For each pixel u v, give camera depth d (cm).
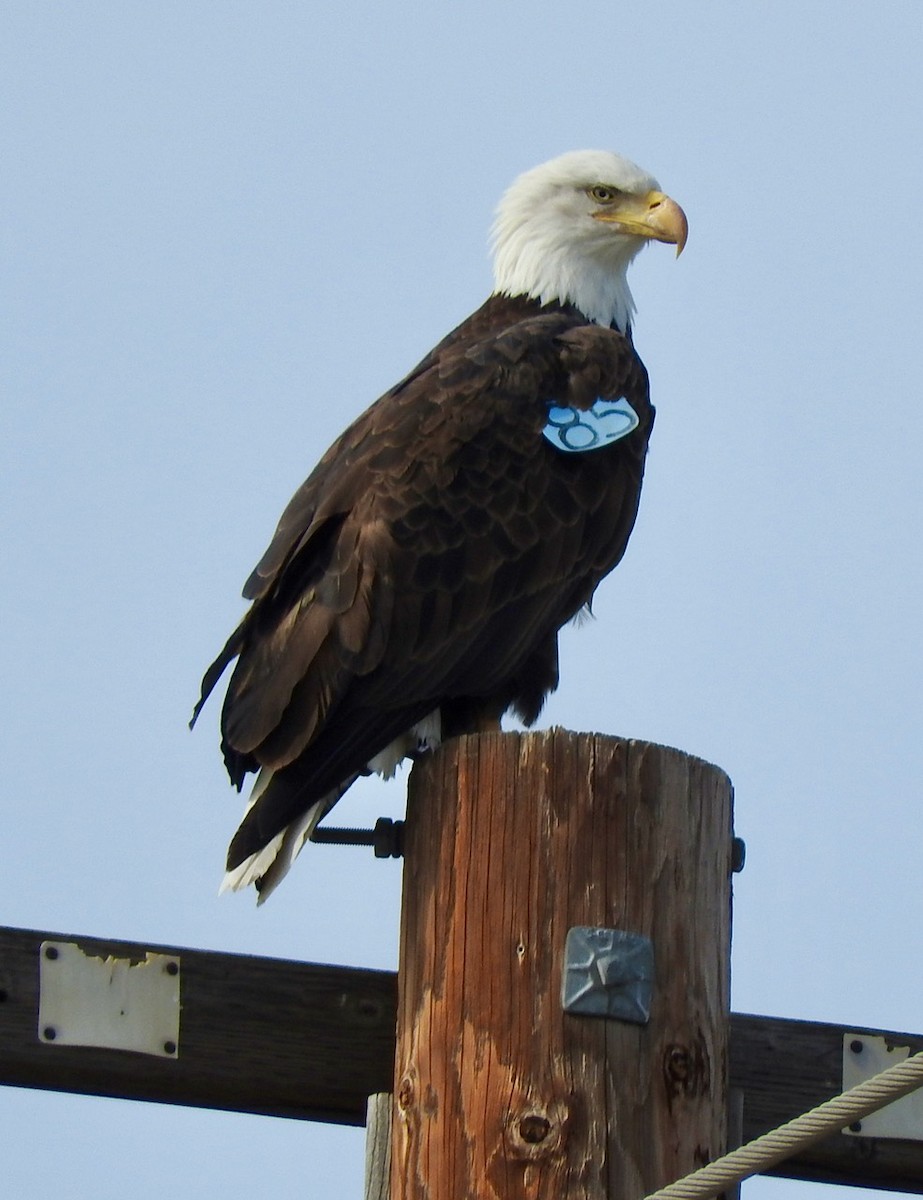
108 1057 1013
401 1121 925
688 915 928
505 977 909
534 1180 883
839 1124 738
